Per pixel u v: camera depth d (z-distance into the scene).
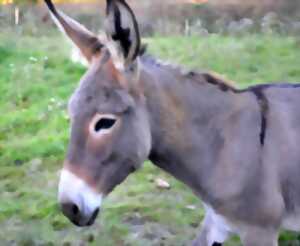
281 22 8.05
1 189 3.91
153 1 9.09
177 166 2.50
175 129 2.44
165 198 3.74
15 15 8.44
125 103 2.30
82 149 2.29
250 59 6.24
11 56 6.47
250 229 2.49
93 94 2.29
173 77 2.46
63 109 5.09
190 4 9.02
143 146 2.35
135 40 2.28
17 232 3.38
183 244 3.25
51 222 3.50
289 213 2.56
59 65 6.15
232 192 2.47
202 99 2.49
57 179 4.01
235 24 8.15
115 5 2.20
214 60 6.20
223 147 2.50
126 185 3.93
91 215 2.31
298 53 6.51
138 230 3.41
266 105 2.54
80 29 2.42
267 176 2.47
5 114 5.07
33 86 5.61
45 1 2.39
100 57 2.35
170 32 7.83
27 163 4.24
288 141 2.51
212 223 2.66
